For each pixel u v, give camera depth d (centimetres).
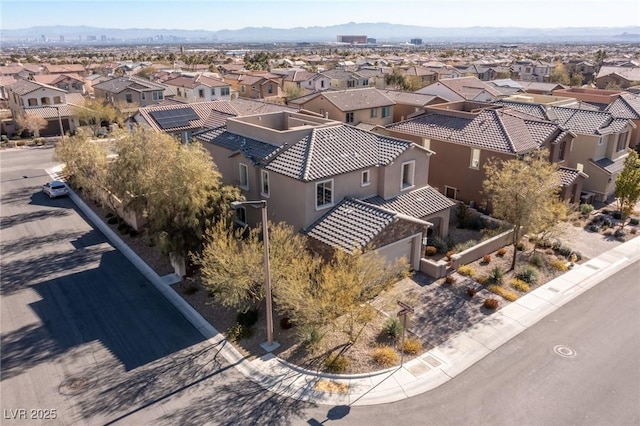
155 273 2594
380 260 2011
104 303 2300
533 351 1919
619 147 4075
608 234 3153
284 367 1828
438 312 2205
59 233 3191
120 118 6388
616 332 2045
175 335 2042
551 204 2606
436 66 12256
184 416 1589
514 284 2436
